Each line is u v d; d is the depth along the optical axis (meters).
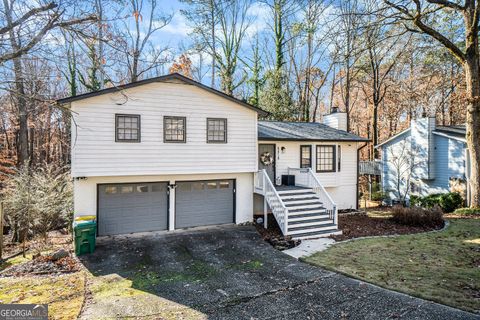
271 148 14.93
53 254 9.23
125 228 11.70
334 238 11.18
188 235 11.66
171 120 11.80
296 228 11.70
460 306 5.59
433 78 28.16
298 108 27.28
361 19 13.73
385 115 32.94
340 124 18.70
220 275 7.74
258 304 6.02
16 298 6.45
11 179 14.41
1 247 10.00
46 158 25.77
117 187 11.55
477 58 14.36
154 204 12.17
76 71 19.75
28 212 11.24
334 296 6.27
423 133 19.03
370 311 5.57
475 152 14.42
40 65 8.48
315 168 15.64
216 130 12.62
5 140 22.69
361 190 26.80
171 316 5.61
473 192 14.62
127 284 7.24
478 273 7.25
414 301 5.89
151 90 11.45
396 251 9.27
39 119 21.62
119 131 10.99
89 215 10.96
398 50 24.48
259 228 12.77
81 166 10.43
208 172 12.45
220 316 5.57
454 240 10.30
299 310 5.71
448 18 16.81
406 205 19.56
